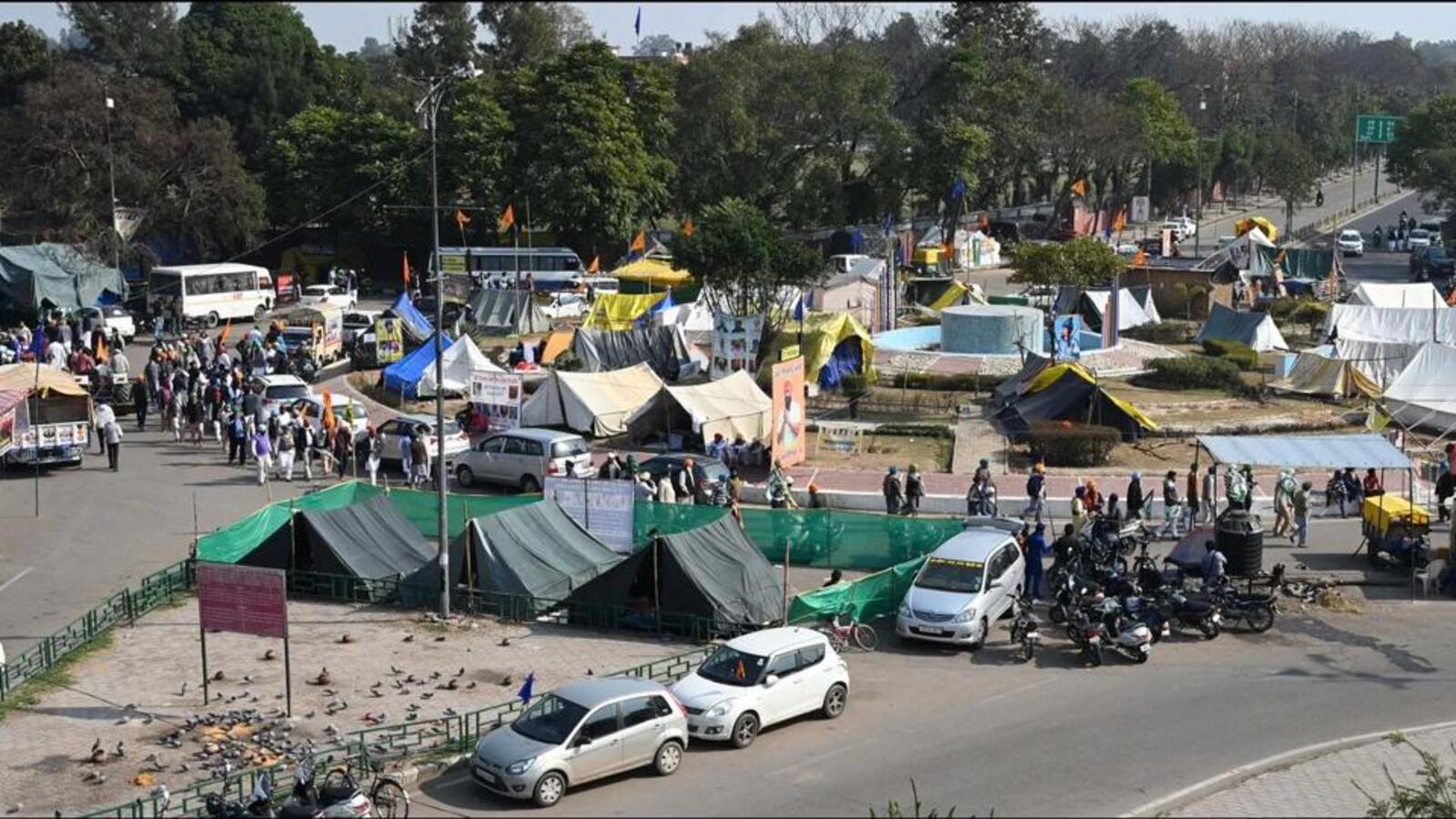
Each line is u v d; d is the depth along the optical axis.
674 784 55.69
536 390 132.00
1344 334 161.75
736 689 60.66
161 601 82.38
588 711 55.47
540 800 53.47
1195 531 86.62
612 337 152.50
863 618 77.94
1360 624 78.50
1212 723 62.50
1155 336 183.50
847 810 52.19
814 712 63.53
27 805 54.53
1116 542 86.25
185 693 67.38
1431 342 134.75
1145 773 56.16
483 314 183.75
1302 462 86.94
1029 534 84.31
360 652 73.38
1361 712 64.19
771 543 90.25
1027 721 62.84
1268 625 77.31
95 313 176.75
